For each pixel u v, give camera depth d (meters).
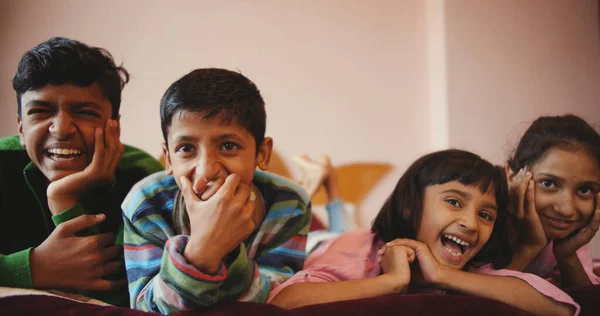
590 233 0.90
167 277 0.57
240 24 1.90
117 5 1.83
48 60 0.78
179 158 0.65
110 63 0.88
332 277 0.81
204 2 1.88
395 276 0.75
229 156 0.65
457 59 1.88
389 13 1.99
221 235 0.57
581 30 1.94
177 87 0.68
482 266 0.86
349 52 1.97
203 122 0.64
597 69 1.94
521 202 0.88
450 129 1.87
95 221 0.79
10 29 1.77
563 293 0.70
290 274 0.79
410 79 2.00
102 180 0.81
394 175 1.96
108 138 0.82
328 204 1.60
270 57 1.92
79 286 0.77
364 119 1.97
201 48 1.87
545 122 0.95
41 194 0.87
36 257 0.75
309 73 1.94
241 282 0.62
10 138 0.94
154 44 1.84
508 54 1.91
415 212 0.83
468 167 0.81
